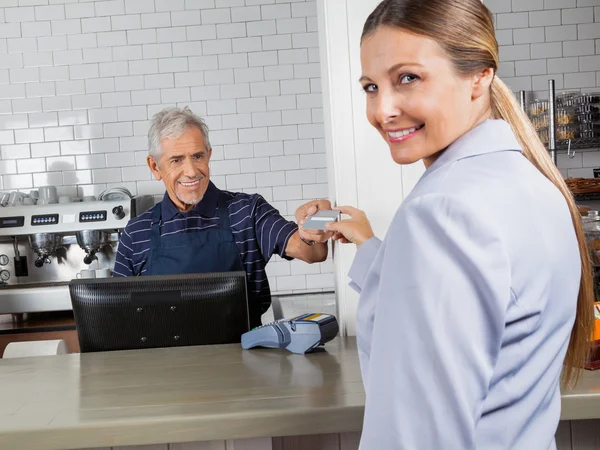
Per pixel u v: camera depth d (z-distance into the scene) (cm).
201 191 256
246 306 189
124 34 463
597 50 452
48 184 467
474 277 78
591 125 424
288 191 472
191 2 462
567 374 105
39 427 128
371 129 194
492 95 98
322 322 176
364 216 166
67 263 438
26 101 464
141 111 466
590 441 152
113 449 147
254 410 129
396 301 80
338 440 154
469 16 88
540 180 90
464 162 88
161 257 259
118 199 439
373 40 90
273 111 468
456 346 76
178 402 138
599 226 196
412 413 77
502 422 85
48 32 462
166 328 189
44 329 391
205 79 466
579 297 99
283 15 465
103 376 164
